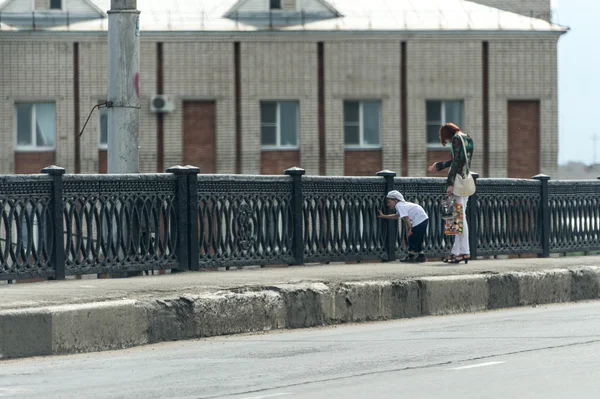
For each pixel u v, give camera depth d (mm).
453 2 122688
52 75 116000
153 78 117062
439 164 41781
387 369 22109
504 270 37250
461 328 29797
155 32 116375
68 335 25797
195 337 28562
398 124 119438
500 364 22594
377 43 119000
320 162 119062
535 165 120500
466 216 43938
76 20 116812
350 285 32375
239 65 118125
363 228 41531
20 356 25109
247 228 37781
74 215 33125
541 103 120062
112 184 34094
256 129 118188
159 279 32375
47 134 116375
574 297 39438
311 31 118000
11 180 31312
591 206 50438
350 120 119688
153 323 27656
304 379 20984
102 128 116625
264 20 118625
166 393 19625
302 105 118750
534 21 121000
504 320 31922
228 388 20047
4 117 115625
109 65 36562
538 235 47312
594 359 23078
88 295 27719
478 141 119938
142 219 34812
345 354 24594
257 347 26391
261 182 38281
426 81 119312
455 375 21203
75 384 20859
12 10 116188
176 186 35781
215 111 118000
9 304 25969
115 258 34031
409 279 34031
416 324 31656
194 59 117438
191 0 121000
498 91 119688
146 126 117188
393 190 42188
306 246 39625
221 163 118000
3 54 115750
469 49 119438
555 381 20328
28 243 31781
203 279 32344
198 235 36125
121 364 23781
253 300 30000
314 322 31328
